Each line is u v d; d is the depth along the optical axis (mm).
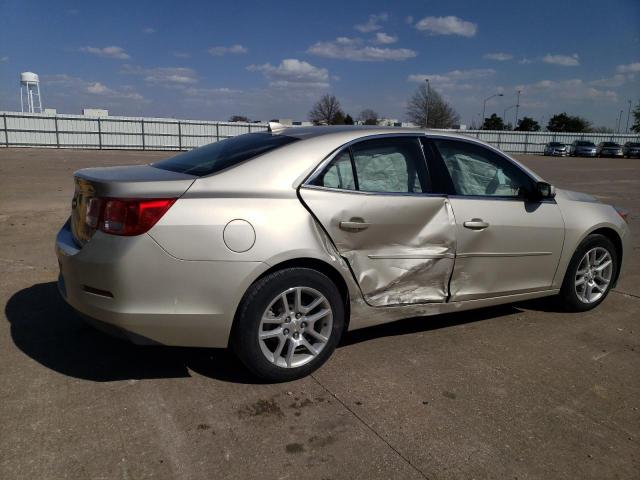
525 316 4551
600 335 4148
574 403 3084
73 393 3008
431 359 3613
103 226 2859
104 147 42469
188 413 2840
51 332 3859
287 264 3125
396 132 3689
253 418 2812
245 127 47812
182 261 2850
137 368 3342
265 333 3092
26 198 10594
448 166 3830
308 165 3264
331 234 3240
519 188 4184
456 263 3750
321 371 3385
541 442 2686
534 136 56812
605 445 2680
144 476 2328
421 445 2623
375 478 2371
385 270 3484
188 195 2914
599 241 4578
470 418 2885
